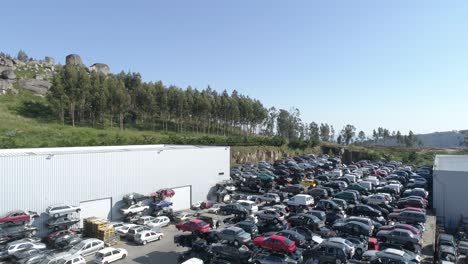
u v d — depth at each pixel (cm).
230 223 3609
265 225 3262
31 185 2950
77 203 3284
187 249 2897
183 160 4438
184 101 11100
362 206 3750
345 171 6800
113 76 11975
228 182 5019
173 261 2639
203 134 11356
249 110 12706
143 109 10519
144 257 2716
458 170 4247
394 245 2759
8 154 2944
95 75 10675
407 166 7919
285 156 10006
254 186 5475
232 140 9138
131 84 12244
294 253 2562
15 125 7375
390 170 7212
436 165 4994
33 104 9831
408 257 2331
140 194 3791
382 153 11012
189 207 4531
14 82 10931
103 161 3522
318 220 3247
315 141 11650
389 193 4662
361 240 2816
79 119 9638
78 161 3303
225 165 5156
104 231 2970
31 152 3356
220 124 12975
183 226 3036
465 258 2789
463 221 3856
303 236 2806
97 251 2672
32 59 15100
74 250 2633
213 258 2541
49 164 3075
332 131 16638
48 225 2981
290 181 5875
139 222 3441
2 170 2780
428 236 3247
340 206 3866
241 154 8725
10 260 2472
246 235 2791
